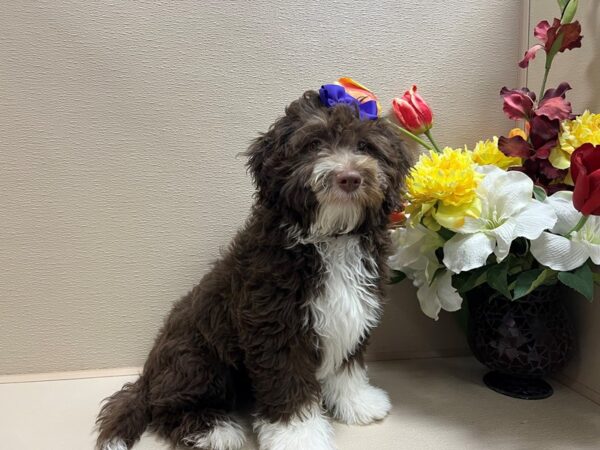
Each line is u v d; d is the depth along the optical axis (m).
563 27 0.61
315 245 0.54
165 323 0.65
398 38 0.73
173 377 0.58
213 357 0.58
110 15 0.67
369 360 0.78
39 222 0.69
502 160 0.64
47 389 0.68
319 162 0.50
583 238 0.56
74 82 0.67
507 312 0.63
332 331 0.55
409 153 0.59
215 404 0.59
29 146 0.67
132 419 0.57
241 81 0.70
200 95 0.69
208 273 0.64
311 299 0.53
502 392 0.66
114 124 0.68
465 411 0.62
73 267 0.70
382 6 0.72
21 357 0.71
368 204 0.52
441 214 0.58
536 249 0.55
